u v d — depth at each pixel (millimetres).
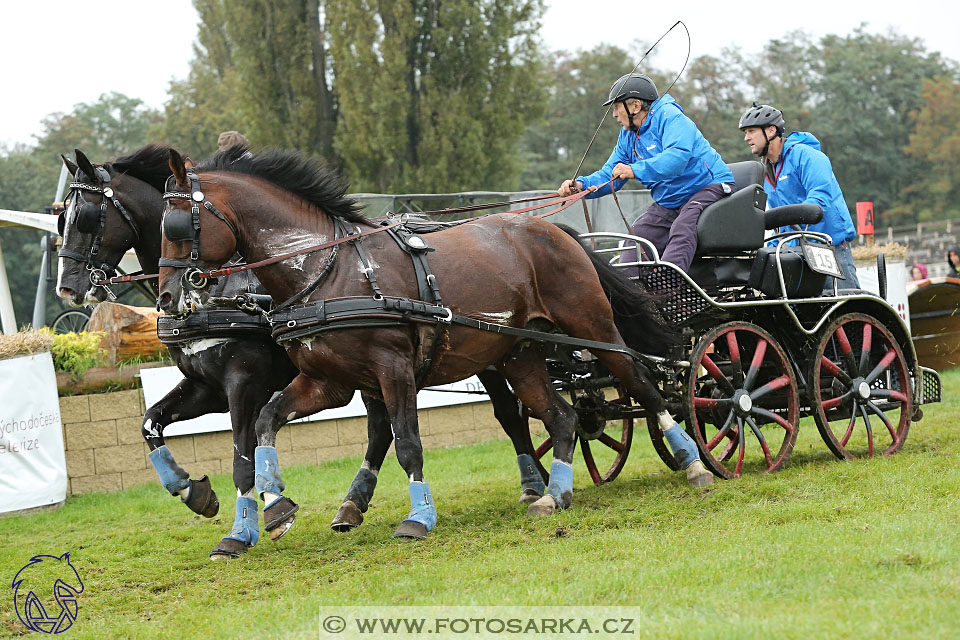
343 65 23672
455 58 24484
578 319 7223
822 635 3881
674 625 4180
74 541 7730
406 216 7031
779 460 7938
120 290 12117
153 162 7348
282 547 6789
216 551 6613
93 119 45750
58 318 16516
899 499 6375
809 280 8148
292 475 10227
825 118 48625
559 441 7293
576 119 46688
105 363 10508
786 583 4703
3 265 14922
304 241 6336
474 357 6727
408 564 5949
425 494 6434
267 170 6520
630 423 8703
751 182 8391
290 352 6352
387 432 7391
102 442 10195
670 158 7754
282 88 25234
